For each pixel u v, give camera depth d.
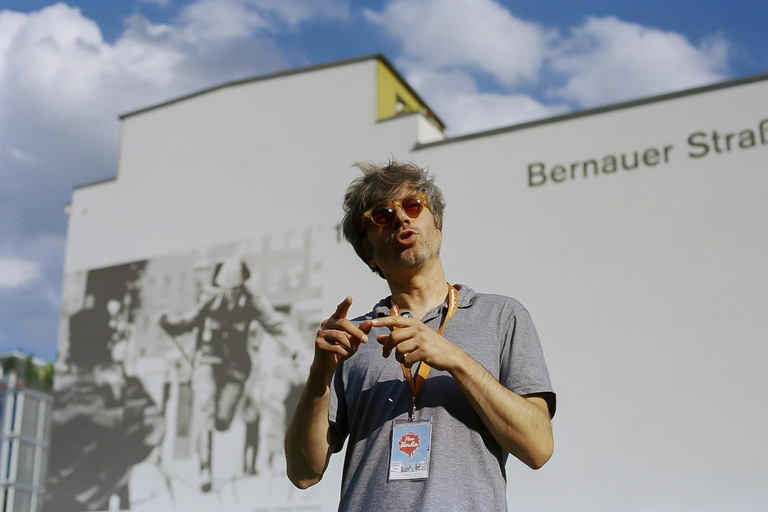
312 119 15.75
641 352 11.66
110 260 17.03
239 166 16.25
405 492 2.23
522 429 2.21
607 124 13.01
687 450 10.98
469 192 13.62
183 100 17.39
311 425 2.48
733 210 11.80
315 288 14.65
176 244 16.41
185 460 14.80
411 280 2.76
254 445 14.23
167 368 15.62
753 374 10.96
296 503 13.45
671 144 12.49
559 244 12.70
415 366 2.51
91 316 16.78
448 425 2.32
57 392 16.50
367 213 2.79
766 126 11.98
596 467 11.39
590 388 11.78
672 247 11.99
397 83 16.12
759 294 11.27
